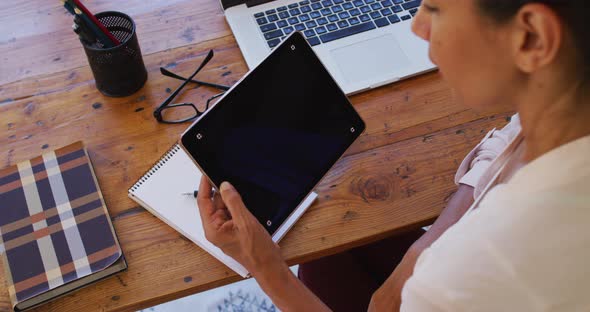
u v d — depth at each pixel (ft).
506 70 1.56
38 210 2.71
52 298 2.54
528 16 1.36
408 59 3.18
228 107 2.50
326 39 3.27
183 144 2.41
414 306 1.81
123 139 2.98
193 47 3.32
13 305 2.48
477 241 1.58
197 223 2.69
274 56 2.61
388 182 2.81
